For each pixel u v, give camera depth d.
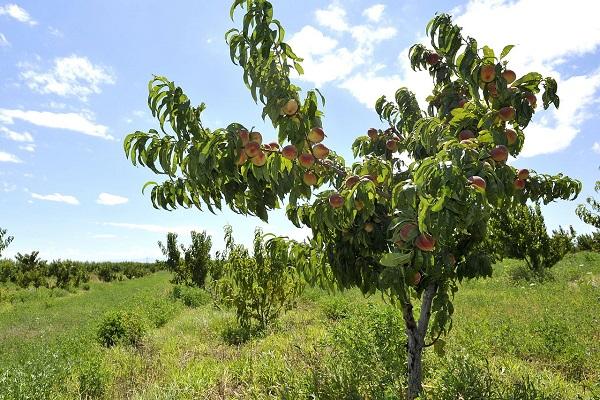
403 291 3.02
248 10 2.84
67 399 5.53
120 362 7.21
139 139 2.91
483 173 2.48
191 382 5.35
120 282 35.75
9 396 5.17
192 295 16.61
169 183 3.30
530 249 16.12
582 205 18.06
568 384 4.74
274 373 5.14
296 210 4.05
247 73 2.96
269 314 9.77
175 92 2.80
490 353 5.94
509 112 3.09
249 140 2.79
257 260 9.38
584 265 18.08
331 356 5.10
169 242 22.09
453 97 3.96
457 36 3.32
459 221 2.40
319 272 4.09
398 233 2.64
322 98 2.81
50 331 12.88
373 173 3.37
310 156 2.97
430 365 4.96
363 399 4.20
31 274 28.94
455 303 10.38
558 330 6.46
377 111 4.94
